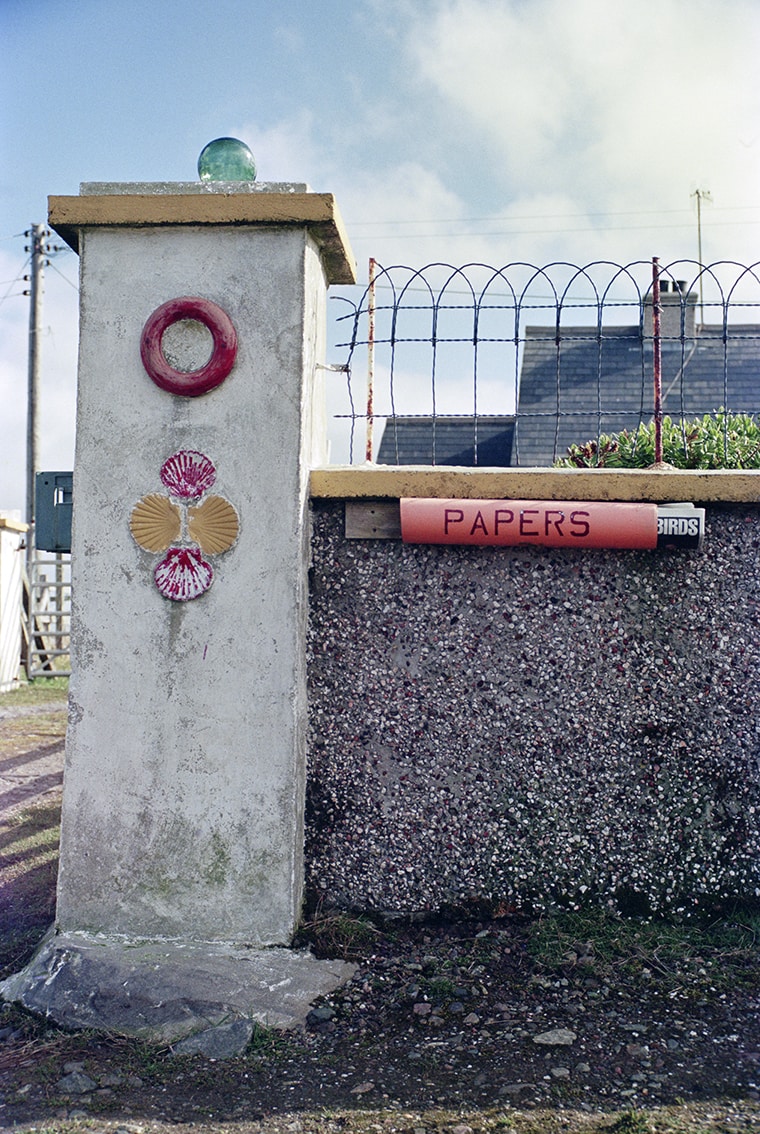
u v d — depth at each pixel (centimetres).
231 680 416
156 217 421
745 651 433
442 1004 372
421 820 436
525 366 1512
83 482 425
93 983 377
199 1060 343
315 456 457
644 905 432
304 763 436
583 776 434
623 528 421
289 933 408
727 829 432
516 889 434
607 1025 354
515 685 437
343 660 441
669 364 1463
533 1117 299
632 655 435
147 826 415
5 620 1382
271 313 421
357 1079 327
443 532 427
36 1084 329
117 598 422
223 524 418
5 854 561
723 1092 310
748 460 565
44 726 1029
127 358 426
